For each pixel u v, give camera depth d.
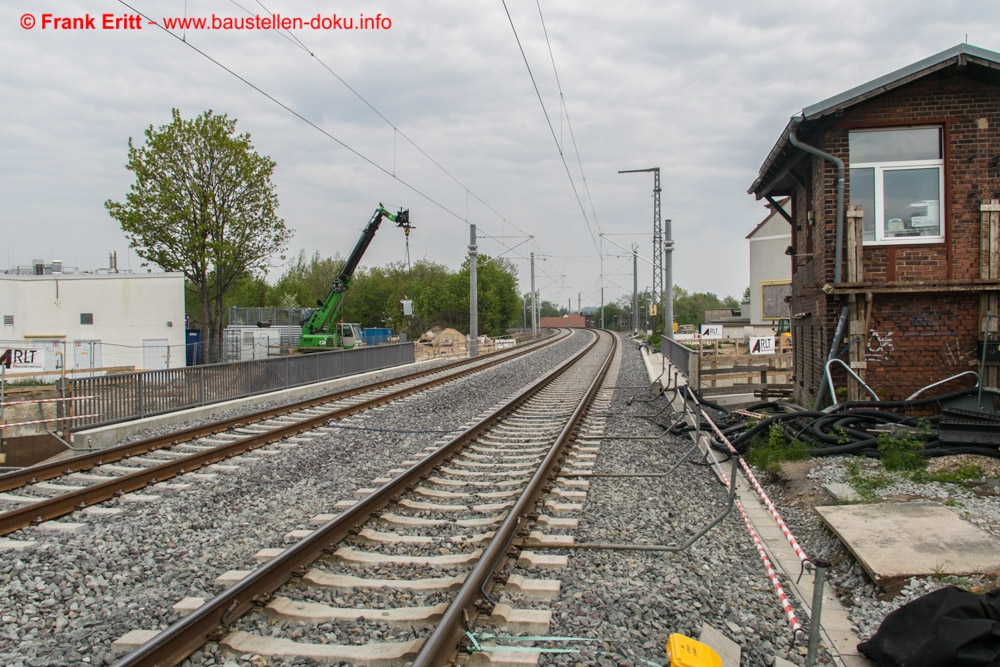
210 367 17.27
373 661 4.39
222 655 4.52
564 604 5.14
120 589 5.79
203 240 32.06
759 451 10.34
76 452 12.76
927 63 10.73
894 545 6.14
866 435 9.85
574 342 57.78
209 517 7.75
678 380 18.70
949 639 4.30
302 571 5.66
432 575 5.85
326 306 37.03
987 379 10.66
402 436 12.71
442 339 59.28
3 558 6.43
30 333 37.59
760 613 5.31
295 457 10.51
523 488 8.49
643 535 6.82
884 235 11.38
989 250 10.87
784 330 28.72
